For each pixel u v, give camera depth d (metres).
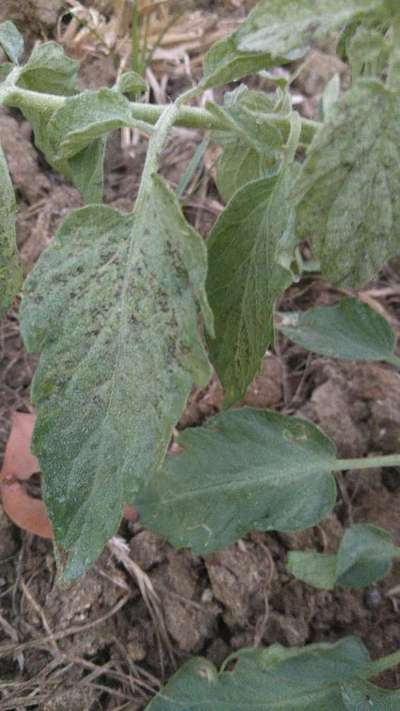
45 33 0.25
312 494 0.16
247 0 0.28
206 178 0.23
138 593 0.17
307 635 0.17
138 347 0.10
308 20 0.10
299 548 0.18
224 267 0.12
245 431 0.16
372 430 0.20
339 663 0.15
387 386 0.20
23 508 0.17
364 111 0.09
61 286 0.10
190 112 0.12
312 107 0.25
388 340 0.18
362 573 0.15
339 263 0.10
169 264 0.10
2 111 0.23
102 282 0.10
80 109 0.11
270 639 0.17
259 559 0.17
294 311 0.22
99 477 0.10
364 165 0.10
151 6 0.26
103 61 0.25
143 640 0.16
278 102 0.12
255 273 0.12
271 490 0.16
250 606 0.17
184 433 0.16
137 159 0.24
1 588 0.17
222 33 0.27
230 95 0.14
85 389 0.10
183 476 0.16
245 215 0.11
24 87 0.14
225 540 0.15
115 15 0.26
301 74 0.26
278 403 0.20
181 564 0.17
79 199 0.23
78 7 0.26
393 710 0.14
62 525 0.10
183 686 0.15
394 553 0.15
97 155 0.12
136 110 0.12
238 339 0.12
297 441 0.16
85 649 0.16
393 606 0.17
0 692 0.15
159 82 0.26
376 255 0.10
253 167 0.16
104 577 0.17
